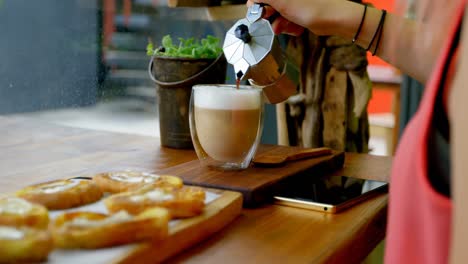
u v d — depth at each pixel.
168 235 0.77
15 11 1.45
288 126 1.39
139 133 1.42
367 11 1.05
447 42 0.63
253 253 0.79
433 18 0.72
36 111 1.47
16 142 1.23
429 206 0.61
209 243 0.81
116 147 1.22
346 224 0.88
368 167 1.16
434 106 0.63
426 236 0.64
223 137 1.01
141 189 0.85
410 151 0.67
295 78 1.38
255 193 0.93
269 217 0.90
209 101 1.01
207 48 1.20
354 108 1.33
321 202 0.93
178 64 1.19
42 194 0.82
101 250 0.73
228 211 0.87
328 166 1.11
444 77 0.63
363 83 1.32
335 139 1.34
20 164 1.08
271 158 1.06
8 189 0.95
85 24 1.48
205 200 0.88
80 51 1.48
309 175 1.05
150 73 1.24
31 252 0.69
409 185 0.66
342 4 1.06
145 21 1.52
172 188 0.86
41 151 1.17
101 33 1.49
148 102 1.50
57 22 1.47
